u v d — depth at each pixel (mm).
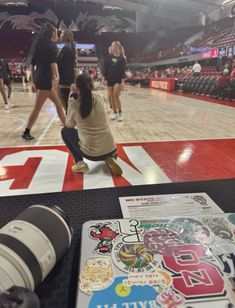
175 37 27203
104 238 1323
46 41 3170
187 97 9797
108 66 4719
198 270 1103
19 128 4230
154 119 5121
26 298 727
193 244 1262
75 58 4109
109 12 26219
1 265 898
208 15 22531
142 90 13781
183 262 1147
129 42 31375
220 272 1093
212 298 978
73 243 1365
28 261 963
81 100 2141
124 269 1119
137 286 1035
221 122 4781
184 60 19844
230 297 981
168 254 1197
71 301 1037
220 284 1035
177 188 2004
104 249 1241
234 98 8383
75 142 2369
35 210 1179
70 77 4062
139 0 22062
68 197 1882
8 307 689
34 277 977
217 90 9125
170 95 10680
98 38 30750
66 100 4160
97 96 2248
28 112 5996
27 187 2068
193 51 19250
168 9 22922
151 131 4062
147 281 1057
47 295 1061
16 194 1946
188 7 22266
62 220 1183
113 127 4359
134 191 1962
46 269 1047
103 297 995
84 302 978
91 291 1021
